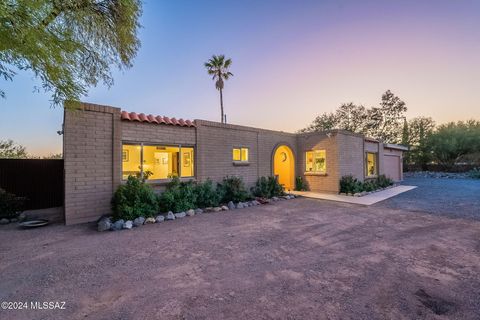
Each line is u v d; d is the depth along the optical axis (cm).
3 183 802
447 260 388
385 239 504
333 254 420
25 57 384
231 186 959
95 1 492
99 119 702
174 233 555
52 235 545
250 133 1162
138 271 351
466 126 2709
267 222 663
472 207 850
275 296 279
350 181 1207
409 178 2302
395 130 2902
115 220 636
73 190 653
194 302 266
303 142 1384
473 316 239
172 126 870
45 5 361
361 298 274
